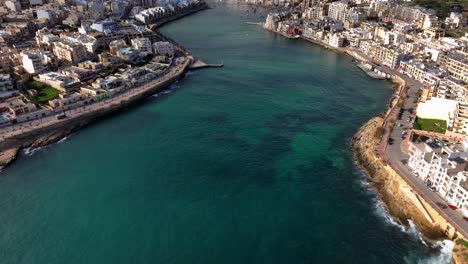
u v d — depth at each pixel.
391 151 188.62
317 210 155.12
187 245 137.62
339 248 136.62
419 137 199.50
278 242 139.38
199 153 196.00
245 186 169.50
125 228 145.00
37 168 183.88
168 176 176.12
